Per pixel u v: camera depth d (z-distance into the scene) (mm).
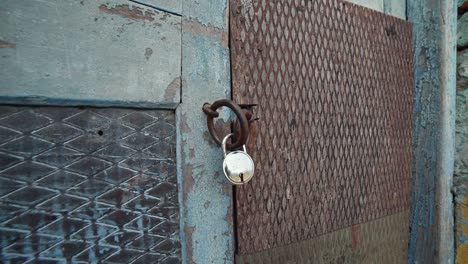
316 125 1236
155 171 873
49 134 737
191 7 922
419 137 1635
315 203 1241
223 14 990
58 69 728
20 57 685
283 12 1136
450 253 1626
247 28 1050
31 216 718
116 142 817
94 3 766
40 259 728
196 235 938
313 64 1225
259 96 1080
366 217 1436
